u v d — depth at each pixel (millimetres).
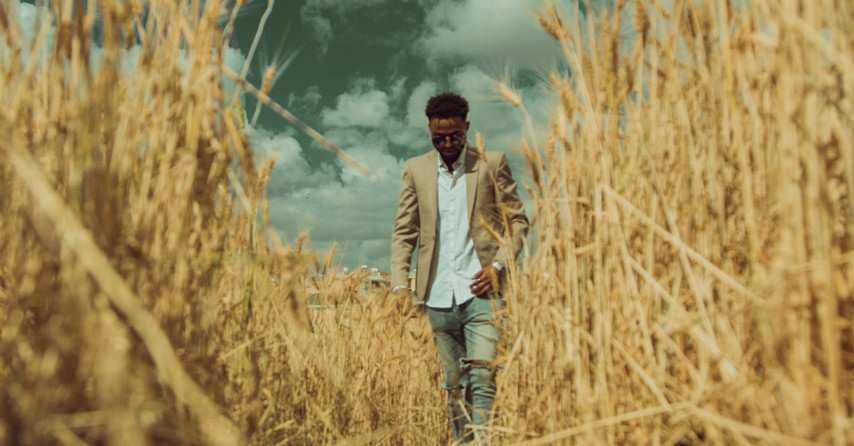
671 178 1804
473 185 3486
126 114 1324
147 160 1401
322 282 3447
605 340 1820
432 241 3650
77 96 1212
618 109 1843
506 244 2760
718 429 1440
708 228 1636
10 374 1101
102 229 1104
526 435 2215
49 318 1116
